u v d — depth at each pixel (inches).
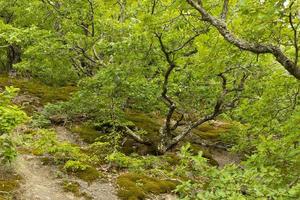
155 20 408.5
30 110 627.5
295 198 222.5
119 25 552.4
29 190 348.8
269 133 387.9
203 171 260.5
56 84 797.2
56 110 577.3
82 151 485.7
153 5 452.1
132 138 574.6
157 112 696.4
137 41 480.4
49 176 394.3
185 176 446.3
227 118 636.7
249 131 506.3
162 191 404.8
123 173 438.6
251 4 244.2
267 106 395.2
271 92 388.8
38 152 440.5
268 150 289.3
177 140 547.5
